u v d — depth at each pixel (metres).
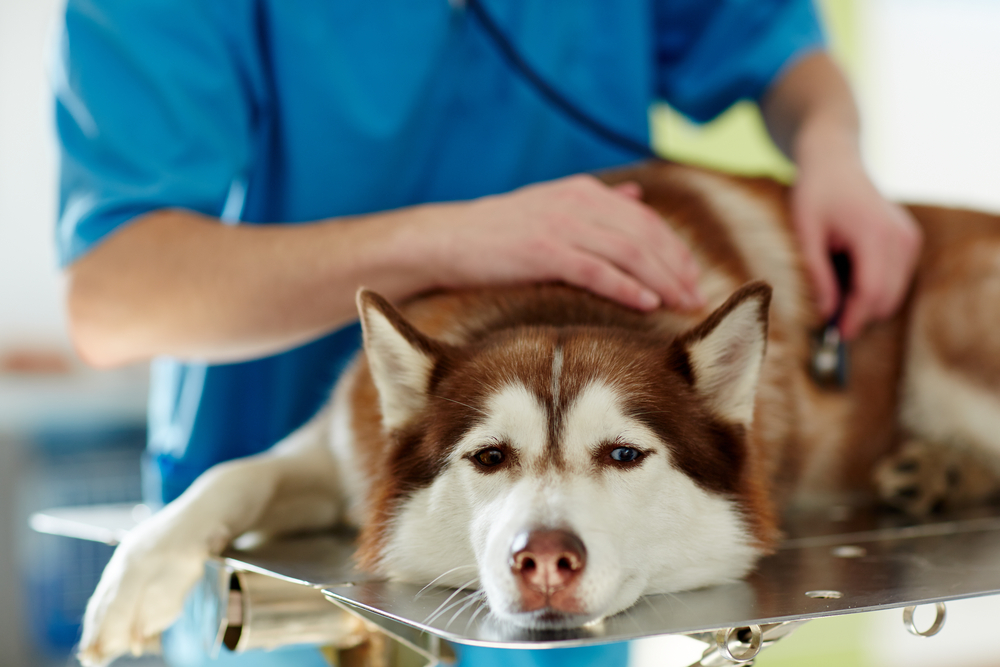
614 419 1.15
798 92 2.12
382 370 1.30
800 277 1.84
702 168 1.98
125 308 1.49
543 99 2.00
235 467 1.46
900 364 2.06
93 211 1.53
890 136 5.22
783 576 1.13
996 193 5.44
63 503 3.80
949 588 0.97
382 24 1.83
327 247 1.41
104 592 1.21
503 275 1.37
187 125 1.62
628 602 1.07
